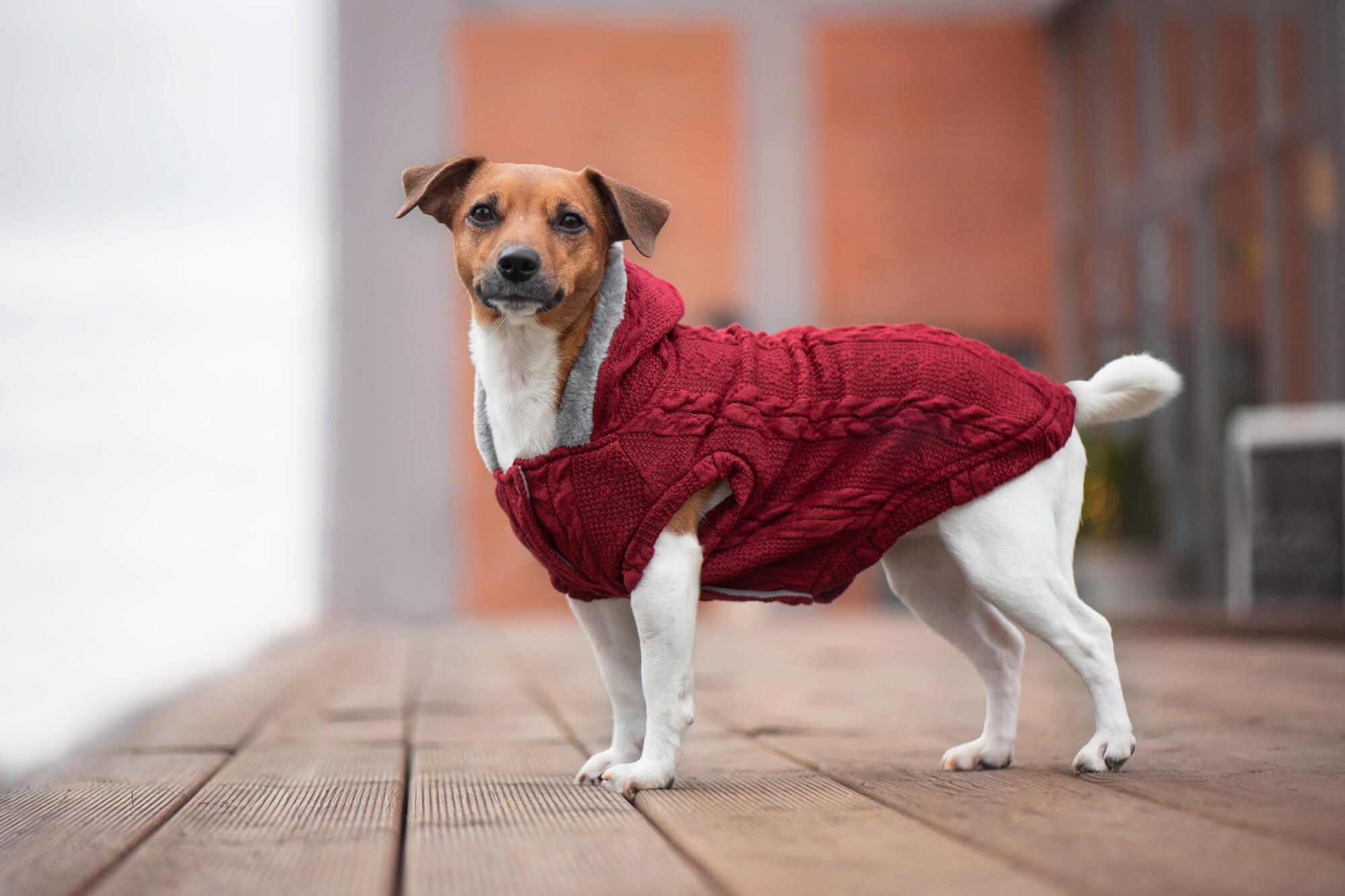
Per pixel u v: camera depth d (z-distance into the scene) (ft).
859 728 11.29
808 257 38.55
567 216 8.13
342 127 38.04
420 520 37.83
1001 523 8.04
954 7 38.86
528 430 8.03
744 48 38.73
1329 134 25.27
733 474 7.93
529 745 10.55
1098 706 8.09
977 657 8.92
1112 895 4.96
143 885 5.49
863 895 5.02
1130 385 8.51
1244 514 23.12
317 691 15.80
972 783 7.86
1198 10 30.78
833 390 8.17
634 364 8.03
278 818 7.08
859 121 38.78
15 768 12.07
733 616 33.40
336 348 37.91
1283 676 14.97
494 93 38.34
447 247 38.27
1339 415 21.20
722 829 6.41
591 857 5.88
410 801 7.57
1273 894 4.93
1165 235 32.76
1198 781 7.64
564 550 8.13
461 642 25.66
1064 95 38.68
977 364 8.35
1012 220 38.75
